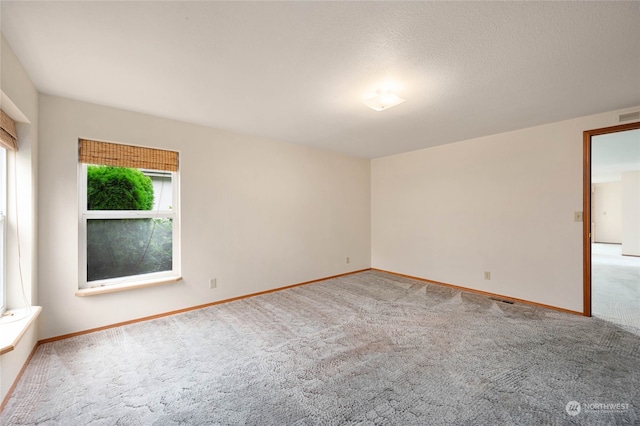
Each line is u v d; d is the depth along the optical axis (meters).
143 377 1.99
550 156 3.33
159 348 2.40
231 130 3.63
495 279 3.83
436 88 2.38
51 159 2.52
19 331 1.79
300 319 3.04
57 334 2.55
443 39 1.70
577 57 1.89
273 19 1.53
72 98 2.61
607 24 1.55
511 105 2.76
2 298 2.09
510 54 1.86
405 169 4.98
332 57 1.91
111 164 2.86
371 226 5.62
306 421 1.57
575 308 3.16
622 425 1.52
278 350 2.37
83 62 1.98
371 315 3.14
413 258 4.86
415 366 2.11
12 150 2.16
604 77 2.18
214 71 2.11
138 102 2.70
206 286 3.47
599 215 10.07
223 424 1.56
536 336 2.59
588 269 3.08
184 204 3.29
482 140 3.94
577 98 2.60
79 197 2.73
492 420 1.56
